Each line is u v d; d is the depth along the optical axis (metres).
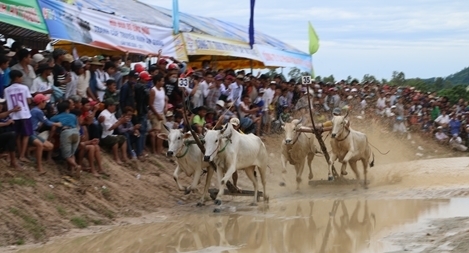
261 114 22.44
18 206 11.88
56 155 14.09
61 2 15.55
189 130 14.89
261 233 12.43
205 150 14.03
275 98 23.77
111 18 17.39
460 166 20.20
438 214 13.77
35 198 12.40
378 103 28.83
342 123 17.22
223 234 12.34
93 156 14.47
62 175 13.76
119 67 17.08
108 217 13.31
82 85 15.07
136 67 17.38
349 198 16.31
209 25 26.27
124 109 16.11
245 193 15.55
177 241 11.70
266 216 14.09
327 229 12.75
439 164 20.94
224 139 14.42
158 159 17.47
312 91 25.70
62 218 12.41
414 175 19.16
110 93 15.95
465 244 10.48
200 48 21.59
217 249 11.12
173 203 15.33
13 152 12.76
